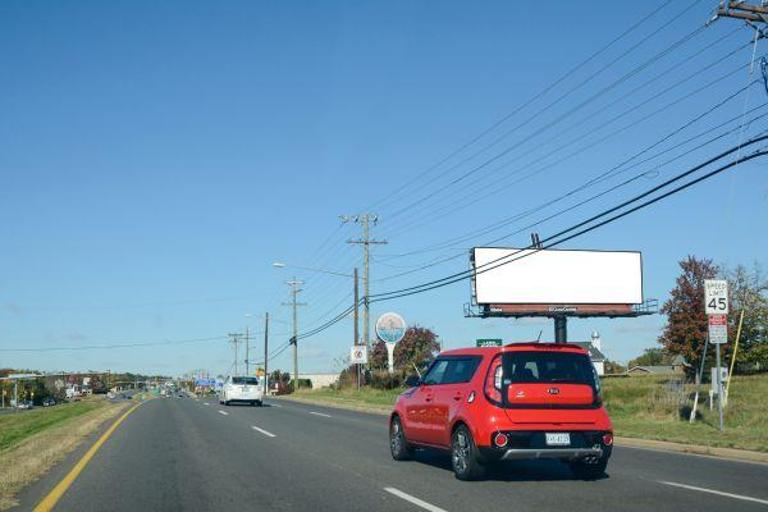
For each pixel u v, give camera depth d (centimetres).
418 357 6378
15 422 4181
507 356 1162
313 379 11444
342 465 1401
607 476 1253
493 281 5800
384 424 2483
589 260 6006
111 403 5019
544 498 1040
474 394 1175
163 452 1639
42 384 12638
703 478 1231
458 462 1201
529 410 1138
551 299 5903
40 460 1448
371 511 959
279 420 2694
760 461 1473
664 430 1980
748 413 2153
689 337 4319
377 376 5419
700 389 2781
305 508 985
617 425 2173
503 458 1130
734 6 1772
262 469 1352
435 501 1022
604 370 8444
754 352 4150
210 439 1934
